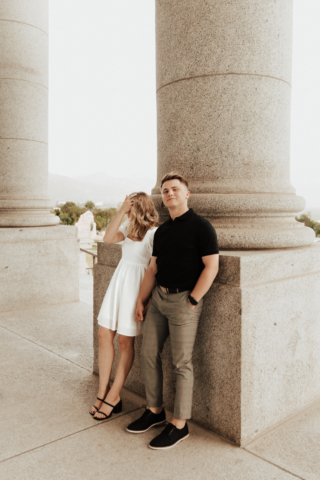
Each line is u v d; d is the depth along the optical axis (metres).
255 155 3.60
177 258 2.90
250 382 3.08
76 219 72.50
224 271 3.11
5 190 7.46
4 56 7.21
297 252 3.50
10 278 7.10
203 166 3.65
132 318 3.34
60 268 7.66
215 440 3.11
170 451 2.97
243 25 3.46
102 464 2.82
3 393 3.97
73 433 3.23
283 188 3.73
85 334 5.88
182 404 3.02
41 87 7.66
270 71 3.57
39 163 7.72
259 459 2.87
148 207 3.37
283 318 3.34
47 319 6.63
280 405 3.39
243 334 2.99
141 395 3.90
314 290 3.64
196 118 3.63
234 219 3.60
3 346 5.34
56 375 4.41
